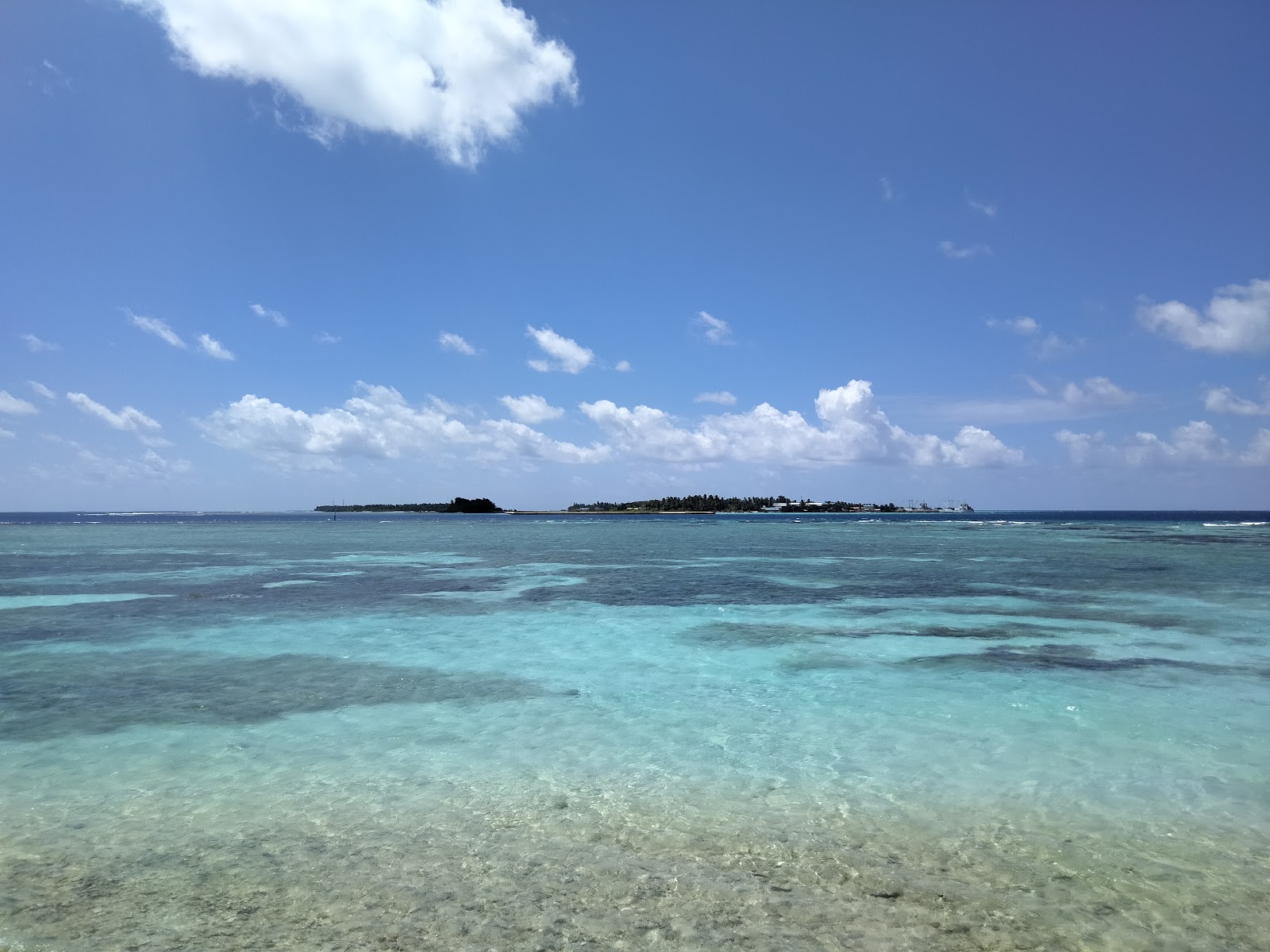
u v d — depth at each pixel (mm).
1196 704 11344
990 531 81312
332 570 34625
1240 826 7020
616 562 38500
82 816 7199
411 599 23734
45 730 9977
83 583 28328
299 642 16484
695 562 38719
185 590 25984
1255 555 40250
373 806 7473
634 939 5102
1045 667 13914
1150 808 7449
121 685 12500
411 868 6137
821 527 100500
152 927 5215
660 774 8414
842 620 19219
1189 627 18062
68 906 5504
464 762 8797
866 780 8227
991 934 5199
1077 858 6352
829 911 5492
